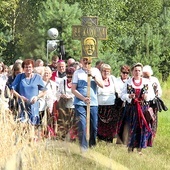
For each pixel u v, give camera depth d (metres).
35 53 47.88
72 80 16.30
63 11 46.75
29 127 11.86
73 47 45.44
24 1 61.97
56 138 13.41
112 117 18.73
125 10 67.50
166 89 47.25
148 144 17.12
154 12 68.81
